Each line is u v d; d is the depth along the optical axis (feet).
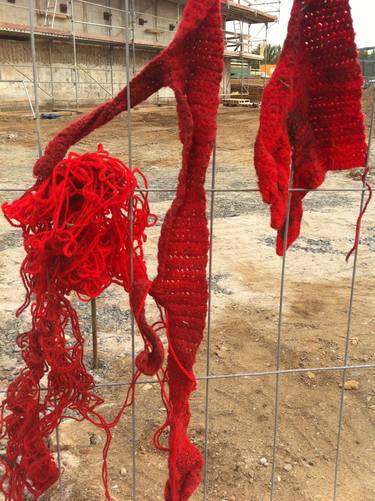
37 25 59.11
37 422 5.44
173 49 4.27
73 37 59.41
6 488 6.49
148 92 4.55
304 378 9.62
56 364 5.07
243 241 17.43
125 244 5.09
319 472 7.39
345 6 4.73
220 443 7.86
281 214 4.63
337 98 5.07
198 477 5.21
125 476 7.16
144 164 32.40
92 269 4.90
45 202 4.58
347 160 5.27
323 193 24.52
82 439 7.83
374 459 7.66
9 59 56.90
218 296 13.06
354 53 4.84
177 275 4.64
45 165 4.55
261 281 14.15
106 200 4.71
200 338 4.79
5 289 12.93
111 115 4.58
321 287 13.83
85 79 66.54
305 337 11.07
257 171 4.50
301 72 4.97
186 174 4.43
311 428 8.29
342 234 18.39
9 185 25.23
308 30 4.91
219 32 4.35
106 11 67.77
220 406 8.76
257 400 8.96
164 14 77.51
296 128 5.16
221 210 21.47
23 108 58.49
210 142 4.49
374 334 11.28
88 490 6.84
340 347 10.70
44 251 4.72
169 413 5.06
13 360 9.69
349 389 9.29
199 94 4.43
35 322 5.16
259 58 88.89
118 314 11.88
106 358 10.02
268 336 11.10
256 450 7.76
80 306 12.14
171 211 4.49
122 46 69.77
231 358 10.25
